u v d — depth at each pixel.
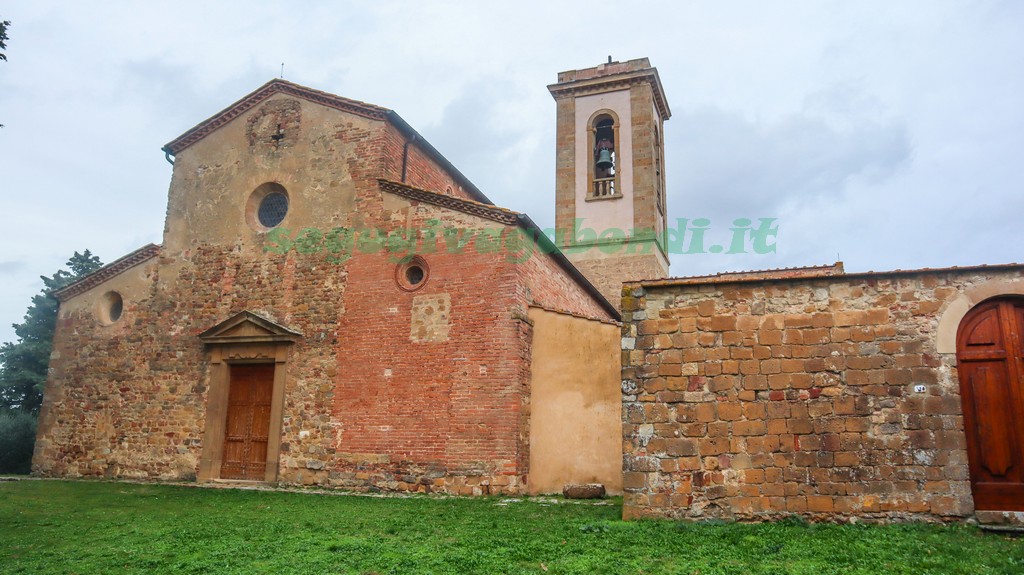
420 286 16.17
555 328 15.72
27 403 27.12
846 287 9.77
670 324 10.23
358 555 8.09
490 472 14.55
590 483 14.64
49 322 28.75
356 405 16.02
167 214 19.56
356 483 15.48
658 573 6.89
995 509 8.84
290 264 17.67
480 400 15.00
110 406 18.73
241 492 14.89
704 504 9.59
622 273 28.44
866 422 9.32
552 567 7.22
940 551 7.45
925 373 9.27
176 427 17.81
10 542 9.31
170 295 18.88
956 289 9.41
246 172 18.94
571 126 30.97
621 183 29.53
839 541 8.02
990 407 9.10
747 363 9.85
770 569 6.88
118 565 7.94
